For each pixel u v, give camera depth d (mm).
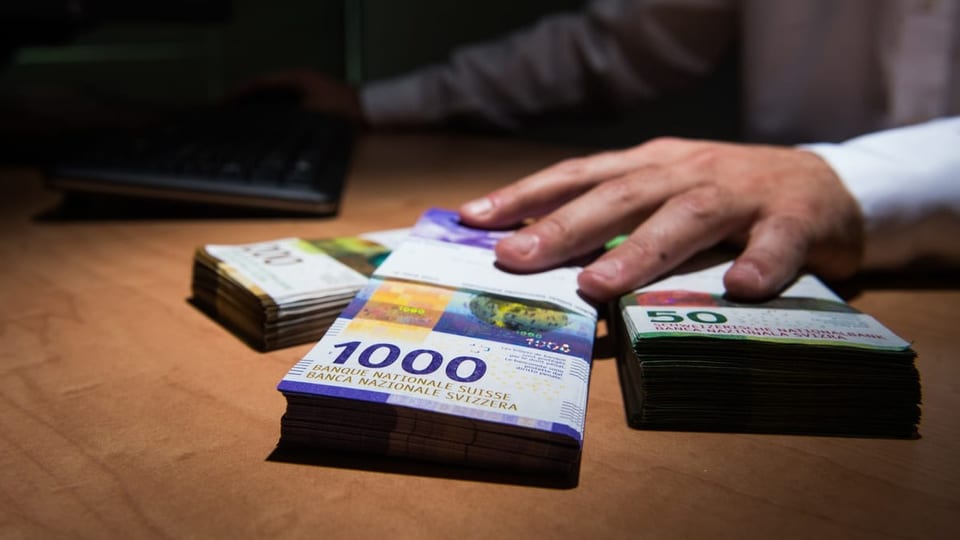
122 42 1736
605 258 500
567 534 303
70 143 828
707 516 318
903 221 606
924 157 628
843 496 335
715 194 568
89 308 542
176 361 459
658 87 1453
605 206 551
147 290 581
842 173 615
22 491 326
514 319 437
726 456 366
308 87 1413
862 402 387
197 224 764
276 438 374
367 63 1875
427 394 349
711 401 388
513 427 334
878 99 1047
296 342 484
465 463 349
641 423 390
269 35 1847
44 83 1535
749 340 385
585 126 1884
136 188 749
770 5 1140
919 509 326
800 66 1134
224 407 404
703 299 469
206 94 1839
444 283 479
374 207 828
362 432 352
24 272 618
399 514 313
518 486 336
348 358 377
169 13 1210
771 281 476
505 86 1449
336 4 1813
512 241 519
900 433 390
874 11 1029
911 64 972
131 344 483
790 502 329
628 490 335
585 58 1436
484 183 950
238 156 805
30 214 798
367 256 562
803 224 558
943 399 427
